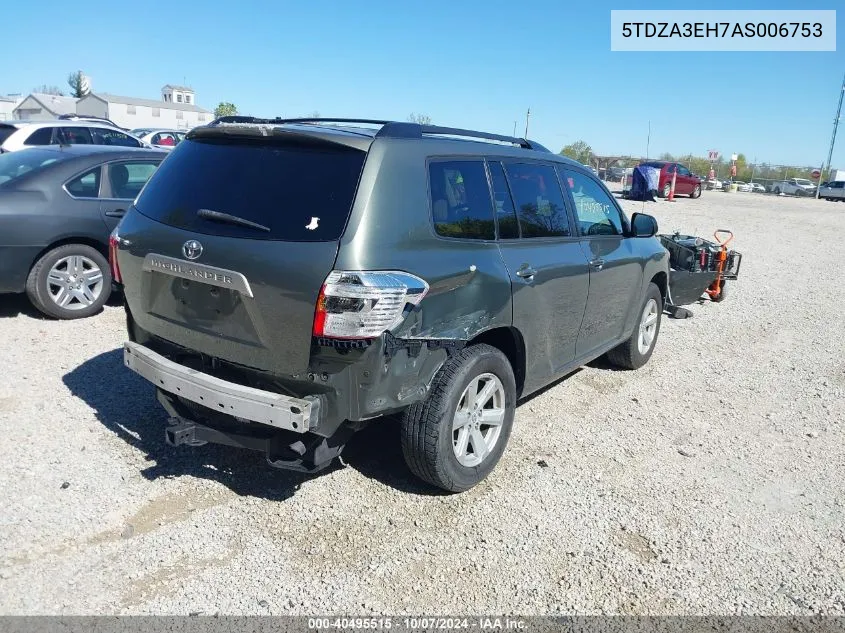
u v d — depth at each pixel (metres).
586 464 4.57
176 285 3.66
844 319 9.24
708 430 5.27
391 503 3.93
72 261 6.83
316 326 3.20
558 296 4.64
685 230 18.45
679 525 3.91
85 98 77.88
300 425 3.23
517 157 4.57
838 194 43.69
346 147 3.47
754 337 8.13
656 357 7.09
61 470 4.02
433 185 3.74
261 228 3.39
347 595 3.16
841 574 3.54
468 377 3.82
